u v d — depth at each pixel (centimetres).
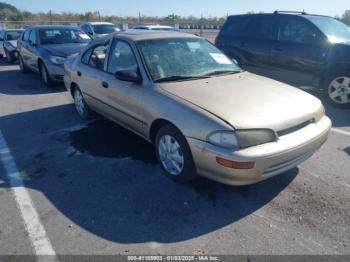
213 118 309
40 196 343
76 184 366
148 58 407
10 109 656
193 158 326
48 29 950
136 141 480
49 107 667
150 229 291
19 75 1041
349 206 320
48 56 832
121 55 442
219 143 301
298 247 268
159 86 376
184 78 397
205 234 285
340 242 273
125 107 422
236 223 298
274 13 741
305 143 322
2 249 268
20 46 1034
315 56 656
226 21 852
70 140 488
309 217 305
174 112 339
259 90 374
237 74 436
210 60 448
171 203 329
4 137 504
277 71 733
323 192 343
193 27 3431
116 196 342
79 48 877
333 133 508
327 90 655
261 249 267
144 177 378
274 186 355
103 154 439
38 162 420
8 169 402
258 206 322
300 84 701
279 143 307
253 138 299
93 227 294
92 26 1822
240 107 327
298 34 692
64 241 277
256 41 764
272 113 321
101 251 266
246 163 290
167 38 448
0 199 338
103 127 540
